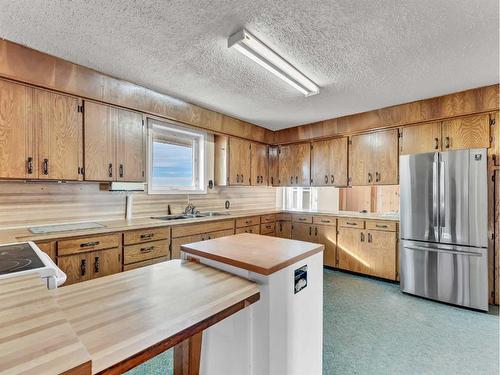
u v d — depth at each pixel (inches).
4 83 78.5
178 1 60.3
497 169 108.7
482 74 98.3
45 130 86.5
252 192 194.2
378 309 103.8
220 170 162.4
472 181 104.3
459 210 106.5
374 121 142.5
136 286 40.9
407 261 119.1
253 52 80.1
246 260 47.6
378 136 144.8
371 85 108.3
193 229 125.6
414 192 117.6
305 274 53.8
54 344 23.3
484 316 98.3
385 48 79.7
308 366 55.1
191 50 81.9
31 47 80.8
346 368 68.9
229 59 87.4
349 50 80.9
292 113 149.9
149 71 97.0
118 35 74.2
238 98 125.0
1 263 50.4
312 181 174.6
